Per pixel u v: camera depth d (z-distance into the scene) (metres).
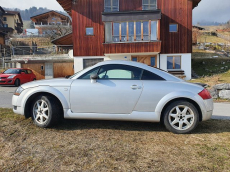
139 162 2.62
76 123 4.27
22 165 2.55
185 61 16.03
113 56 16.66
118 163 2.60
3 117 4.59
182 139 3.41
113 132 3.74
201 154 2.84
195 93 3.69
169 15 15.95
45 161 2.65
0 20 49.72
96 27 16.55
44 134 3.59
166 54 16.06
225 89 7.95
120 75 3.90
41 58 19.80
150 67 3.95
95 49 16.69
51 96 3.95
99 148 3.03
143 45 15.23
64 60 20.12
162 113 3.78
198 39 34.53
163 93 3.66
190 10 15.87
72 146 3.10
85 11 16.55
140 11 14.96
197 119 3.65
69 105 3.84
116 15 15.21
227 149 3.01
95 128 3.96
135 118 3.72
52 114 3.83
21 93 4.02
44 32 40.97
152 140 3.36
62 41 20.55
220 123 4.42
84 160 2.67
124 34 15.41
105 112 3.78
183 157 2.76
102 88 3.76
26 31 40.41
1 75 13.55
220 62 18.66
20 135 3.53
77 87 3.83
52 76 20.50
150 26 15.05
